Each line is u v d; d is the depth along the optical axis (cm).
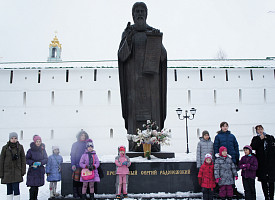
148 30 861
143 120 817
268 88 3066
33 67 2995
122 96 866
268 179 638
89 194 696
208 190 631
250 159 632
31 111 2955
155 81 835
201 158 677
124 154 673
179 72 3025
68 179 714
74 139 2914
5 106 2956
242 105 3033
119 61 862
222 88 3039
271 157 641
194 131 2962
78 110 2955
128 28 871
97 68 2981
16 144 655
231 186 626
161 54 857
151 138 723
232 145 672
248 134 2984
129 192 698
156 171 707
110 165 709
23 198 790
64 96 2977
